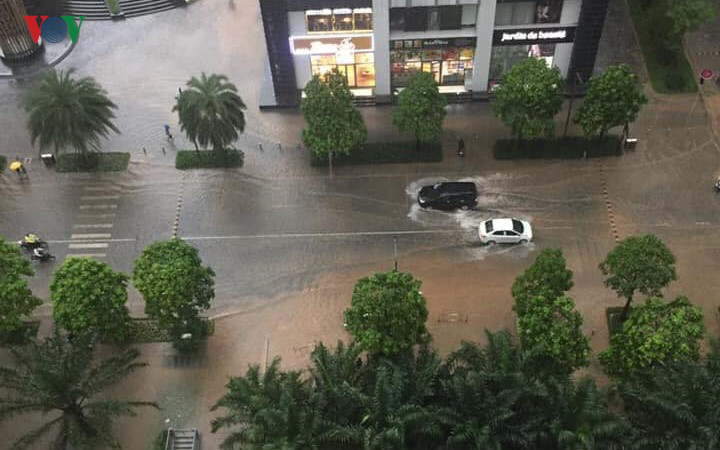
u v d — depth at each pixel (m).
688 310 42.22
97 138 62.97
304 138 58.75
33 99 59.81
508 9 63.00
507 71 64.88
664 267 45.38
